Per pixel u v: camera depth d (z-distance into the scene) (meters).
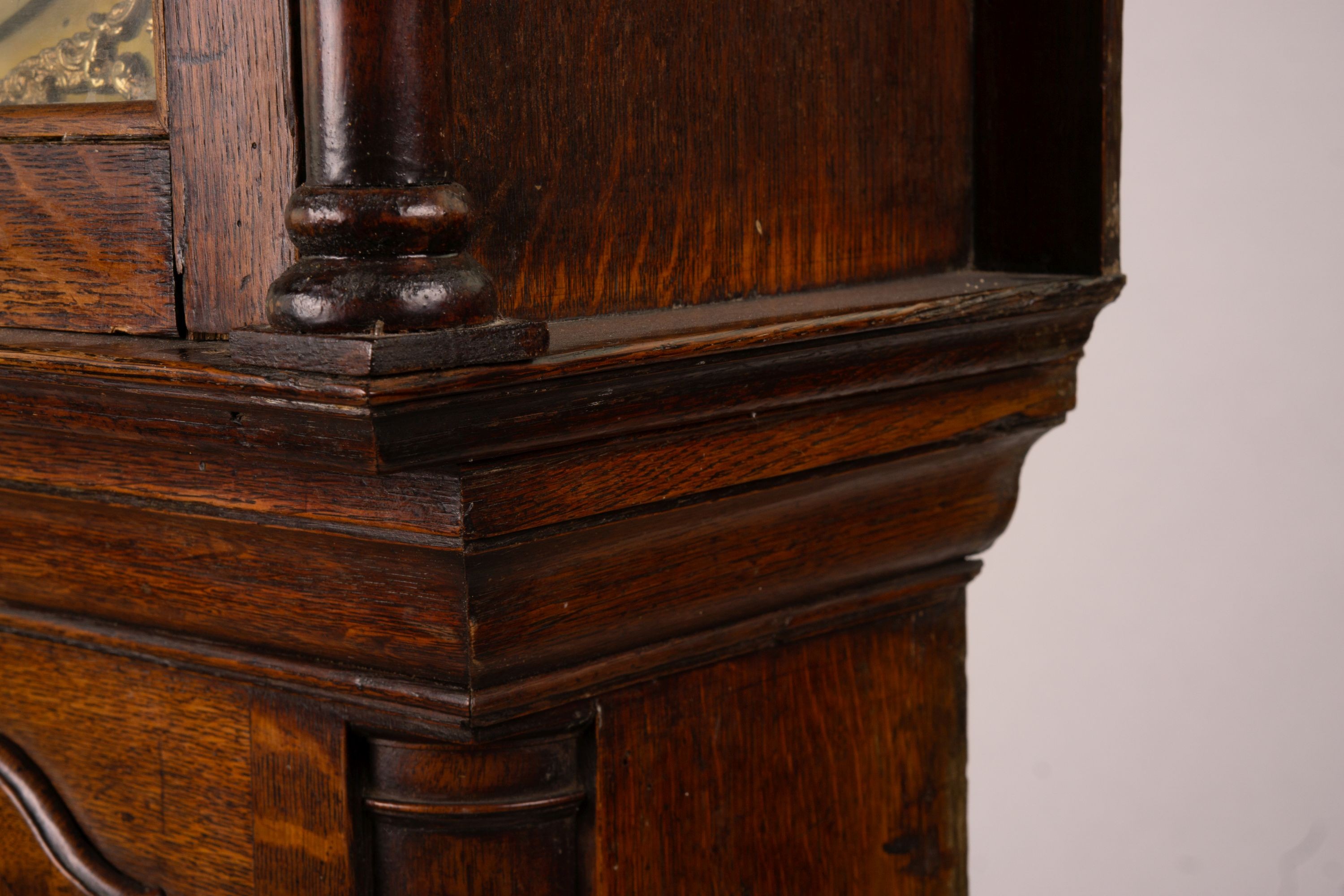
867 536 0.74
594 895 0.68
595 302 0.68
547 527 0.64
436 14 0.61
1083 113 0.76
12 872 0.73
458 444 0.61
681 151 0.70
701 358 0.65
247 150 0.65
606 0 0.67
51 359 0.64
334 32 0.60
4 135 0.69
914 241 0.77
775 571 0.71
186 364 0.62
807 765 0.74
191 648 0.68
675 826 0.70
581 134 0.67
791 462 0.70
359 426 0.60
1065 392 0.78
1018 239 0.78
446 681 0.65
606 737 0.68
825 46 0.73
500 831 0.67
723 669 0.71
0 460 0.69
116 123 0.67
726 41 0.70
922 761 0.77
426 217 0.60
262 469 0.64
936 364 0.72
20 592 0.71
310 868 0.68
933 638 0.77
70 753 0.72
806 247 0.73
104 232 0.67
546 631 0.65
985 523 0.77
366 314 0.60
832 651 0.74
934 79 0.77
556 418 0.63
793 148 0.73
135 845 0.71
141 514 0.67
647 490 0.66
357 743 0.67
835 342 0.68
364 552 0.64
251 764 0.68
